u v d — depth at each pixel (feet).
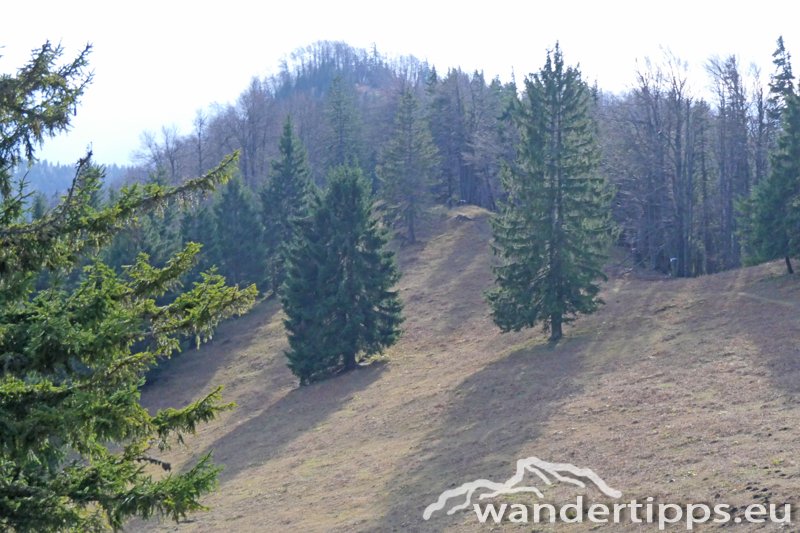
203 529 72.74
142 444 30.48
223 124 337.52
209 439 116.06
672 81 185.16
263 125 336.29
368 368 136.46
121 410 27.91
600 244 121.90
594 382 92.17
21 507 27.35
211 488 28.55
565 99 122.72
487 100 271.49
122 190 29.99
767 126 199.62
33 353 26.48
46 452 28.14
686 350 97.40
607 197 126.00
